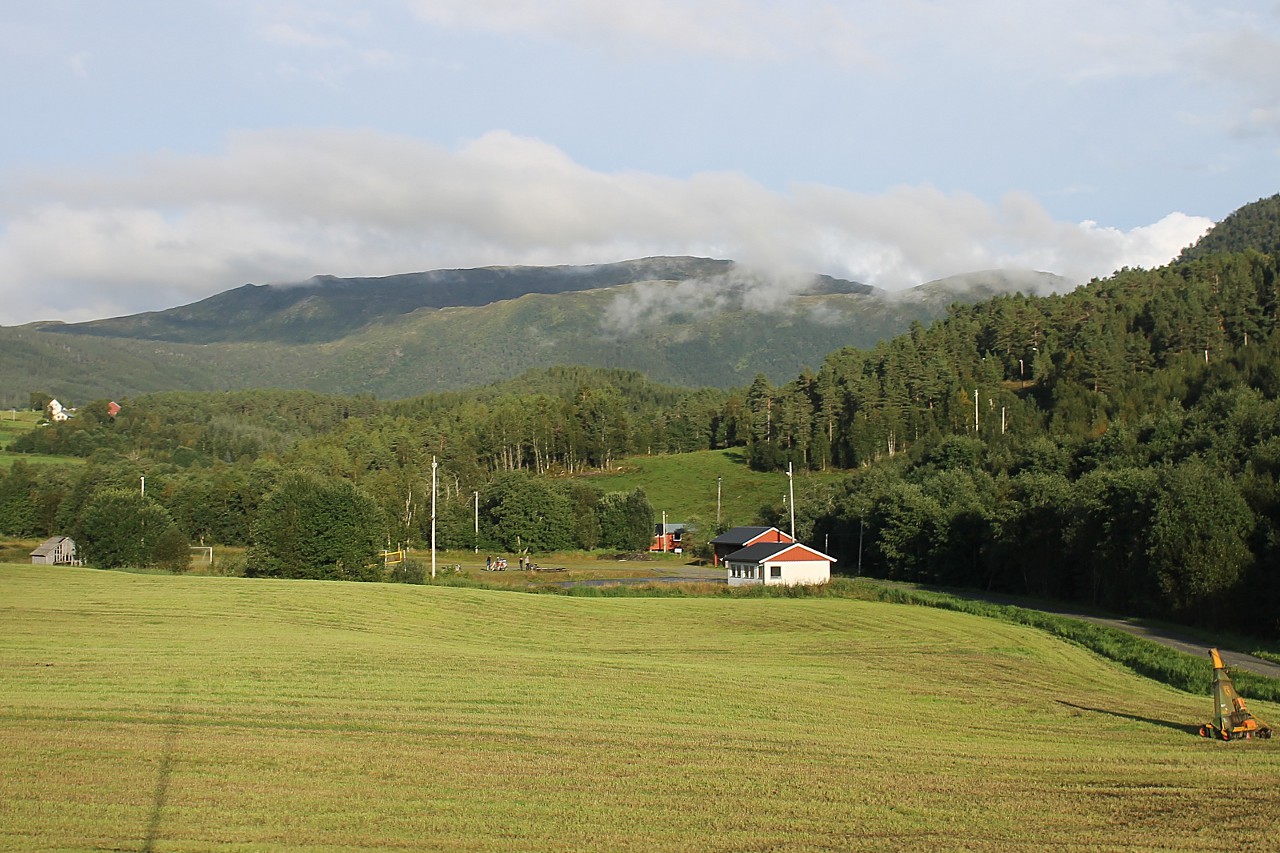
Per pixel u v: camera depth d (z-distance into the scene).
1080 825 15.75
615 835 14.74
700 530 120.81
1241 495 56.19
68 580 58.62
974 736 23.42
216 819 15.00
